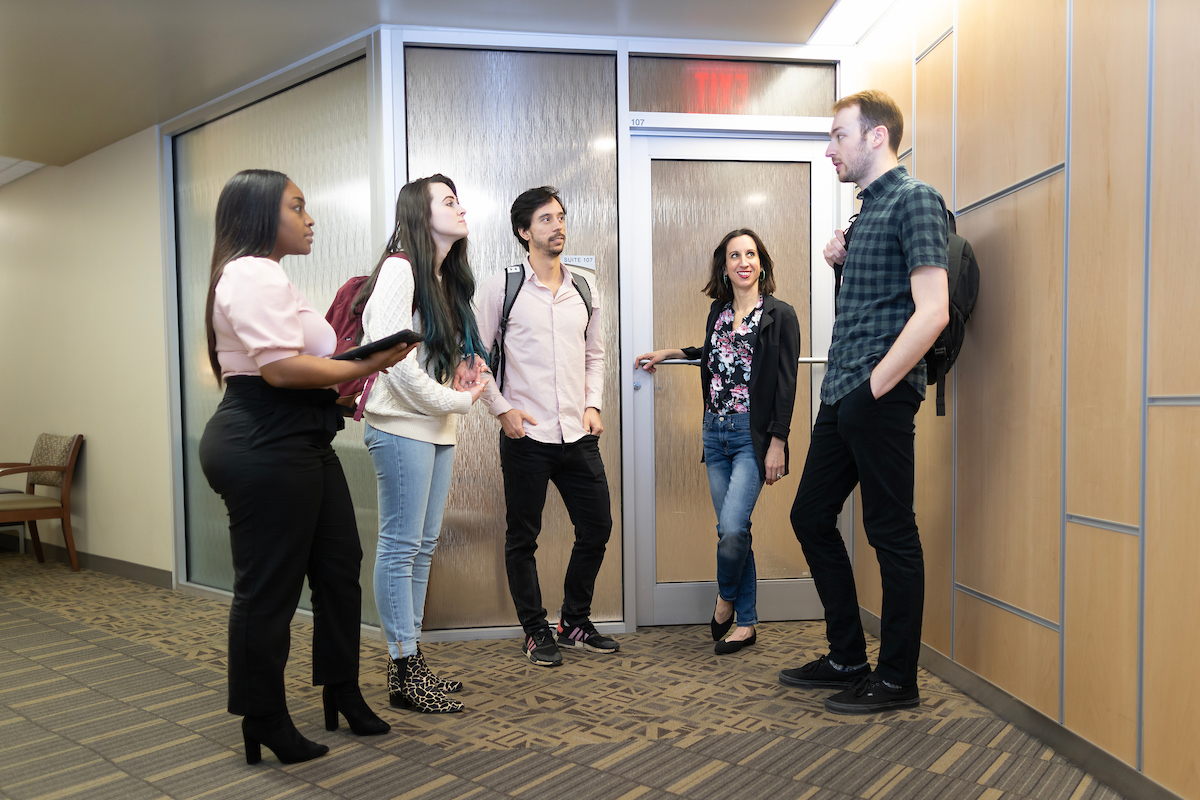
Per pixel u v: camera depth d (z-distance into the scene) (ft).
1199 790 5.30
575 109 10.67
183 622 11.47
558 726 7.30
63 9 9.61
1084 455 6.45
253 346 5.71
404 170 10.30
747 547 9.48
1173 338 5.54
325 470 6.73
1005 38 7.53
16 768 6.50
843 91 11.11
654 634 10.53
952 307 7.55
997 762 6.55
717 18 10.12
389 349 6.01
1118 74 6.05
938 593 8.80
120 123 13.85
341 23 10.14
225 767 6.47
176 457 13.88
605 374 10.77
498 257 10.55
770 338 9.19
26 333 17.85
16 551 18.34
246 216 6.05
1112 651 6.13
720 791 6.02
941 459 8.73
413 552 7.61
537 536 9.75
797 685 8.39
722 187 11.08
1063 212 6.70
